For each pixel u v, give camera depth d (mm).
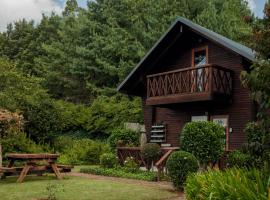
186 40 18734
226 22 29609
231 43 16250
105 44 31062
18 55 39938
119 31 30688
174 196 10336
